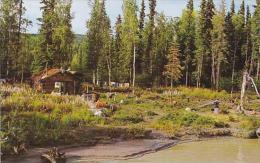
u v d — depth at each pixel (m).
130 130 34.72
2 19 73.06
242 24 100.25
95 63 83.25
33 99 43.09
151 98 65.62
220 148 31.58
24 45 80.69
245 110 58.22
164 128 38.66
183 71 92.75
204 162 25.73
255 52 91.12
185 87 81.69
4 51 73.06
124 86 83.31
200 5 91.06
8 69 75.00
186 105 59.88
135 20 81.94
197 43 88.94
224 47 86.38
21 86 60.47
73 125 35.62
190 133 37.47
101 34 84.50
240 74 90.44
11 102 38.78
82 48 106.44
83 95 56.41
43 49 77.31
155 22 96.81
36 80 70.38
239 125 43.19
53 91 63.97
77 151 27.28
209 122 42.59
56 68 75.38
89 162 24.62
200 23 90.00
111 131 33.81
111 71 93.94
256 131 38.62
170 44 92.62
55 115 36.97
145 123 41.75
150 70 91.62
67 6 79.06
